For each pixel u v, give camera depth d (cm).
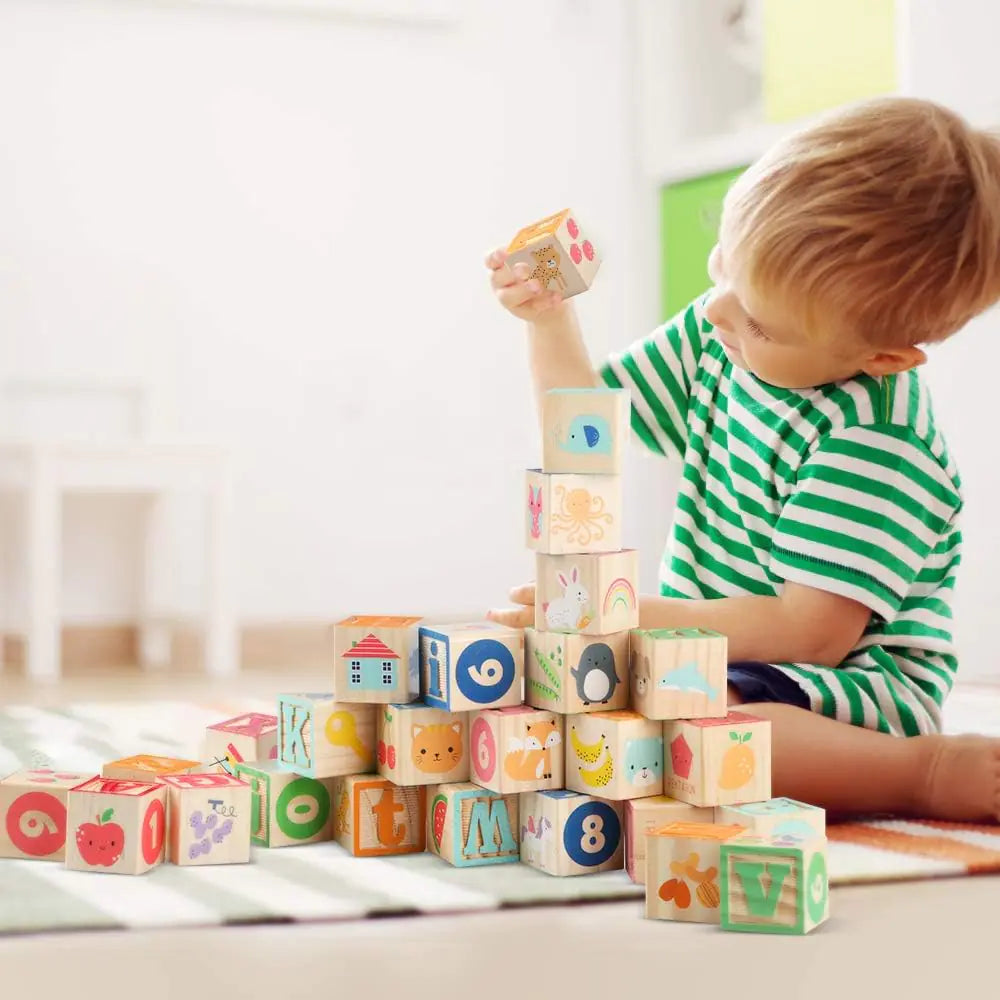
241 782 109
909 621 131
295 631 303
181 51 296
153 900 96
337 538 308
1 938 88
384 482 312
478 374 318
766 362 125
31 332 282
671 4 316
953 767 118
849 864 105
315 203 305
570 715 107
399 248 312
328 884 100
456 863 107
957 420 221
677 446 149
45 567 251
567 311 145
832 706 121
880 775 118
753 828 98
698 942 87
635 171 325
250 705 203
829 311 117
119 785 107
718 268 126
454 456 317
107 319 286
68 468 252
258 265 302
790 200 116
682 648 105
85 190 290
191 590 295
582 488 109
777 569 126
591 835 105
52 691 234
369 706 114
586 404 110
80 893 98
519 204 320
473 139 317
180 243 296
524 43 319
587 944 87
